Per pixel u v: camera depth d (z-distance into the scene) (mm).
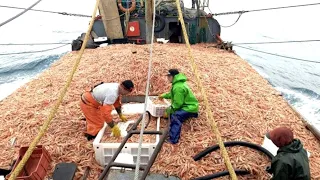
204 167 4758
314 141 5684
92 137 5555
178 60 9477
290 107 7137
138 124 5203
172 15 14094
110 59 9789
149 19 9984
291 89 12289
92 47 13445
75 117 6398
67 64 10562
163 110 5840
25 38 24281
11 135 5852
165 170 4680
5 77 13766
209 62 10203
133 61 9039
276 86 12766
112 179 3992
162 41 13789
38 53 17531
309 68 15750
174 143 5316
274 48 20703
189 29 14383
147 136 5242
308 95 11398
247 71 9828
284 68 15922
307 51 19719
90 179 4633
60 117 6395
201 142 5363
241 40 23578
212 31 14594
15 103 7371
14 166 4426
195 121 6043
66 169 4602
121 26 14352
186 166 4750
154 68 8445
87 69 9359
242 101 7094
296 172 3562
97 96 5105
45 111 6738
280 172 3613
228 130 5770
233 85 8164
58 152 5172
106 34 14562
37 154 4785
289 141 3695
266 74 14742
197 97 7012
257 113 6539
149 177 4254
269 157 4824
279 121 6293
